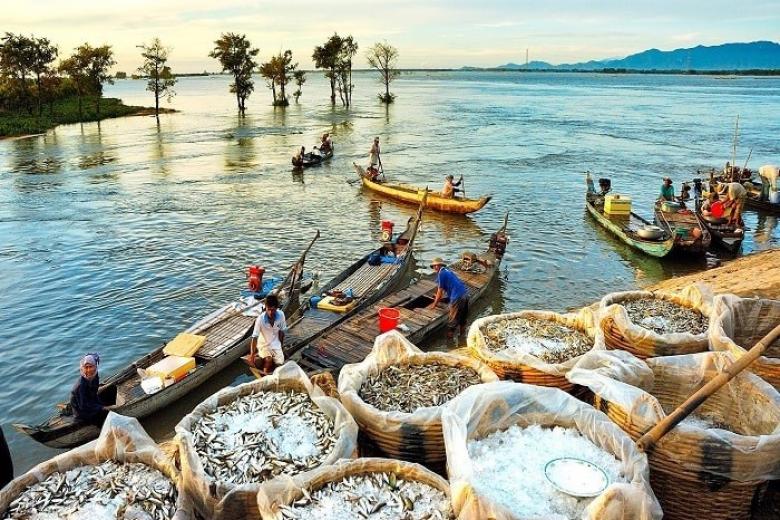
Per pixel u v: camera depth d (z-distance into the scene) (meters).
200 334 13.45
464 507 4.11
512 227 24.81
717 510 4.70
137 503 4.66
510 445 5.07
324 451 5.14
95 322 15.78
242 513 4.62
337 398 6.52
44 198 29.11
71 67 71.44
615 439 4.83
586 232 24.06
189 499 4.78
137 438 5.27
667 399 5.93
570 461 4.73
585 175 34.44
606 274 19.64
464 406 5.12
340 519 4.26
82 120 64.88
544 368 6.17
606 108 83.94
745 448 4.51
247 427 5.43
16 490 4.87
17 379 13.16
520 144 46.50
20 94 69.12
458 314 13.34
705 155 40.84
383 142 47.78
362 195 30.22
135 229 24.12
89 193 30.22
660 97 114.50
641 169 36.06
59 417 10.28
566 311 16.78
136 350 14.41
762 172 27.55
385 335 6.73
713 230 21.81
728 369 4.83
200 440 5.24
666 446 4.70
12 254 21.03
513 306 17.12
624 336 6.91
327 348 12.26
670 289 15.25
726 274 15.88
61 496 4.75
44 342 14.73
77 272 19.33
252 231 23.98
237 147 45.84
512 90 154.50
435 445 5.31
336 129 57.19
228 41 75.00
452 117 69.62
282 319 10.59
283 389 6.16
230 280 18.77
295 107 89.25
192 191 30.88
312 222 25.38
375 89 164.25
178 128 59.06
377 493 4.53
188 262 20.36
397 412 5.43
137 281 18.61
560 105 91.00
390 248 19.27
